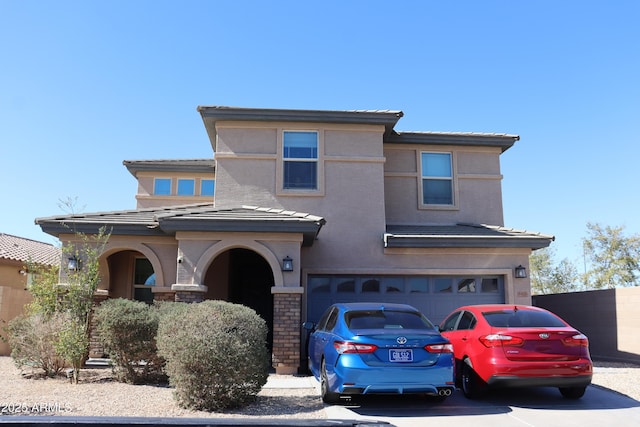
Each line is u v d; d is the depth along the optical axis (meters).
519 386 8.45
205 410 7.89
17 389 9.27
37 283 12.19
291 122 15.20
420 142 16.62
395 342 7.87
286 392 9.66
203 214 12.80
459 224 16.45
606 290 15.74
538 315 9.38
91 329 13.34
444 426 7.26
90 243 13.13
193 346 7.89
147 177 21.77
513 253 14.98
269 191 14.89
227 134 15.11
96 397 8.65
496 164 17.03
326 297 14.57
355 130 15.36
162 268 13.33
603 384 10.62
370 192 15.07
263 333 8.66
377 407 8.39
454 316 10.68
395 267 14.68
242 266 16.84
